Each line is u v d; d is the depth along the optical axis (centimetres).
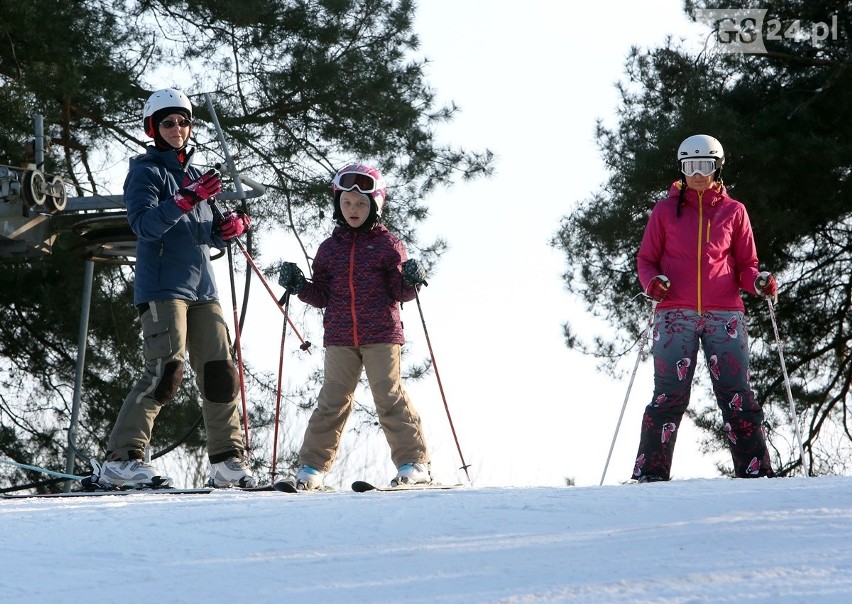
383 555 803
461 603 642
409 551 815
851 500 996
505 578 708
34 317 3434
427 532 896
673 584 671
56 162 3134
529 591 665
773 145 3278
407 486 1479
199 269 1573
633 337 3653
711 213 1641
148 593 698
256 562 788
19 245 2483
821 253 3641
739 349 1633
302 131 3547
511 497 1086
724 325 1630
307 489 1525
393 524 937
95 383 3444
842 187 3403
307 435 1570
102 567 782
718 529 854
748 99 3556
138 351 3409
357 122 3494
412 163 3559
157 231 1502
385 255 1561
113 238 2395
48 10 3066
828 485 1136
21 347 3475
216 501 1136
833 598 631
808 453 3697
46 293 3247
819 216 3447
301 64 3391
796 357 3650
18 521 1005
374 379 1552
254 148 3434
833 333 3669
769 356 3644
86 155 3372
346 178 1561
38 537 911
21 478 3431
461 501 1063
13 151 3050
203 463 3525
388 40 3603
